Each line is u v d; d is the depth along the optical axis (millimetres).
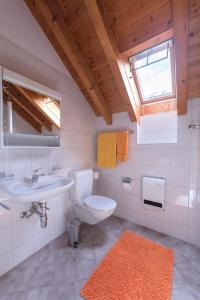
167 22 1357
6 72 1307
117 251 1709
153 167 2156
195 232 1859
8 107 1364
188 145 1881
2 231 1390
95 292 1229
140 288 1265
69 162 2156
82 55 1869
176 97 1849
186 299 1184
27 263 1529
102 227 2209
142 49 1650
